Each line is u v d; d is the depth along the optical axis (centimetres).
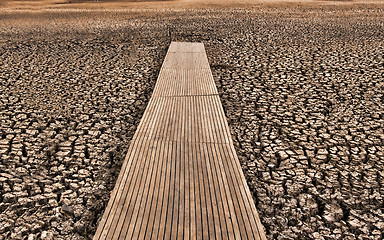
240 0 2105
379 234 354
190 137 507
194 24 1366
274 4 1923
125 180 402
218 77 787
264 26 1318
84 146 509
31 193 411
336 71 817
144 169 425
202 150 472
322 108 630
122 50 1014
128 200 368
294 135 540
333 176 442
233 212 354
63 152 494
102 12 1723
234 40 1112
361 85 731
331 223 369
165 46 1055
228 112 615
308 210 387
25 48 1027
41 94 694
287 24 1354
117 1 2222
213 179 408
